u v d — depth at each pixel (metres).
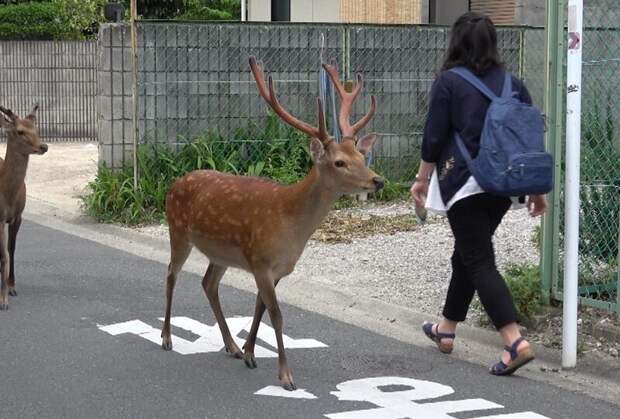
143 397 5.91
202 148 12.39
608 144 7.50
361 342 7.20
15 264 9.75
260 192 6.21
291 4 19.72
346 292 8.52
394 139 13.40
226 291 8.77
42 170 16.19
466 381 6.28
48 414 5.60
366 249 10.15
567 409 5.77
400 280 8.90
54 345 6.98
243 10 20.89
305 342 7.17
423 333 7.46
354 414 5.62
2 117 8.37
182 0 27.36
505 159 5.82
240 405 5.78
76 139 20.20
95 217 12.06
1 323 7.56
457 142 6.11
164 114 12.38
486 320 7.43
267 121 12.78
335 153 5.95
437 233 10.84
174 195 6.83
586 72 7.43
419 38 13.38
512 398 5.95
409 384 6.21
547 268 7.32
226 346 6.79
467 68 6.20
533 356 6.19
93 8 23.56
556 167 7.19
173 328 7.50
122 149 12.34
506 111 5.89
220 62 12.59
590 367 6.49
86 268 9.62
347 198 12.54
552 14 7.08
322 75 12.72
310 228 6.10
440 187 6.21
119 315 7.86
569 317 6.43
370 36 13.12
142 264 9.86
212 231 6.43
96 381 6.20
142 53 12.20
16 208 8.40
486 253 6.25
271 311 6.11
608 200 7.53
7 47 19.77
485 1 17.75
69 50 19.95
